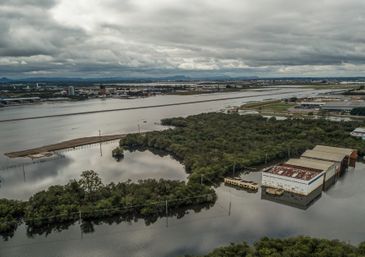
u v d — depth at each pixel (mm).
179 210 108000
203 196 110625
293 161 142000
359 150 170250
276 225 97812
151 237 91875
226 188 128625
